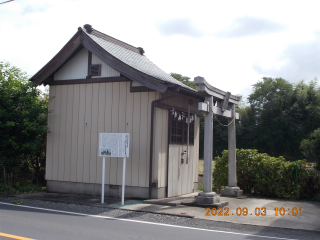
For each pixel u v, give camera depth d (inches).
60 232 244.8
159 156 411.5
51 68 470.6
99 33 488.1
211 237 243.8
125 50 524.7
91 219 298.4
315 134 436.5
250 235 255.1
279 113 1631.4
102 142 389.4
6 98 462.3
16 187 478.0
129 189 421.1
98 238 230.8
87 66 462.9
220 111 414.9
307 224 296.5
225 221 300.8
